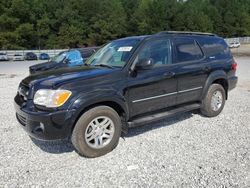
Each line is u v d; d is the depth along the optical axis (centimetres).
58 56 1306
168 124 573
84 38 6888
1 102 800
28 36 6091
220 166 393
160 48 512
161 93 501
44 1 6719
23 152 450
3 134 529
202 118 611
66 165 407
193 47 574
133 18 7488
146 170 388
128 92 454
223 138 495
